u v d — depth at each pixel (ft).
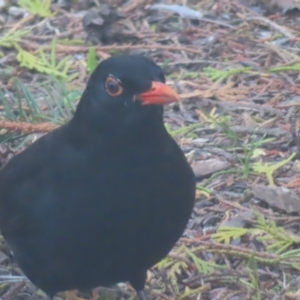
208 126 41.06
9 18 50.78
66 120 40.52
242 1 51.90
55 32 49.29
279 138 40.22
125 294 32.42
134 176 26.43
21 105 40.83
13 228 28.48
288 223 35.09
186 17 50.55
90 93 26.58
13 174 28.78
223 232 34.24
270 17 50.75
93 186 26.43
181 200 27.30
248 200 36.27
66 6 51.78
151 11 50.98
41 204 26.99
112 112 26.16
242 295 31.48
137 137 26.22
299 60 46.24
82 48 47.55
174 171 26.91
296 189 36.76
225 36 48.62
